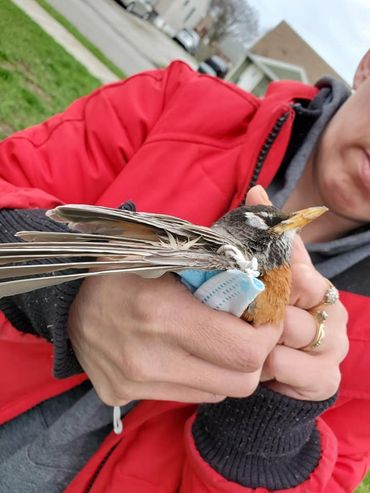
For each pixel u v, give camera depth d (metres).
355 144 0.25
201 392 0.18
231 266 0.15
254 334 0.17
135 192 0.26
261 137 0.25
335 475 0.24
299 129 0.27
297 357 0.19
